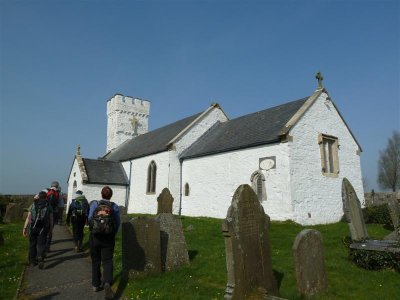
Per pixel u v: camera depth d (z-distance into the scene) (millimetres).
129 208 29125
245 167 18703
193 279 7754
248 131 20859
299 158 16938
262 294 6391
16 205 21203
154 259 8211
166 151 24766
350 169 20094
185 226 15359
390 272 8125
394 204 13367
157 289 7020
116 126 41000
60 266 9109
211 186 21109
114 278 7855
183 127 28156
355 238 9422
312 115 18422
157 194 25266
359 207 10070
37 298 6648
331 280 7645
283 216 16172
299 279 6480
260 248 6844
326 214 17578
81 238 11000
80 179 28156
